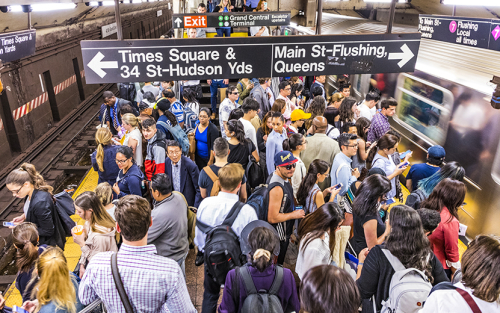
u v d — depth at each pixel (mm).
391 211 2172
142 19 24031
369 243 2791
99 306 2344
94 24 14078
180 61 3033
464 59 4844
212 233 2672
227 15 7645
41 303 2227
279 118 4203
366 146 4762
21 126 9156
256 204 3082
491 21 3930
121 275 1812
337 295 1415
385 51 3270
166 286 1851
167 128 4672
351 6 9320
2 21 6285
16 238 2633
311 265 2539
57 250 2344
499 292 1564
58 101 11539
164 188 2803
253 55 3107
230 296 2145
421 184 3656
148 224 1886
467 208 4598
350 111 5297
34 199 3344
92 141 10477
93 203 2824
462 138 4598
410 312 1965
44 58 10555
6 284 4793
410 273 2047
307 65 3201
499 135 3951
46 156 9328
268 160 4395
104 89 15945
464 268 1677
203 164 5133
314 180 3336
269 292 2084
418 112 5621
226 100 5895
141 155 4664
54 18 9594
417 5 6602
